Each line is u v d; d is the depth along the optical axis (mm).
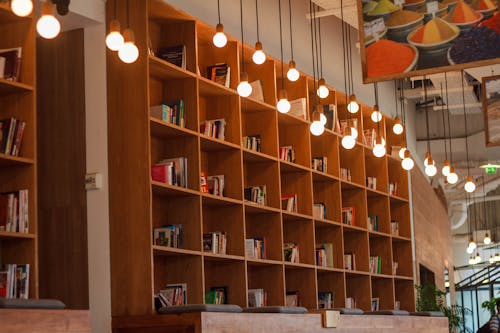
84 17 9727
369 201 15117
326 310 10953
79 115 9914
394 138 16297
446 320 14062
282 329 10055
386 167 15172
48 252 9844
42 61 10125
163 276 10281
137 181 9609
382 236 14867
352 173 14219
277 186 11766
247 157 11523
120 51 7668
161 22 10539
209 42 11219
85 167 9820
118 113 9766
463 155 23625
